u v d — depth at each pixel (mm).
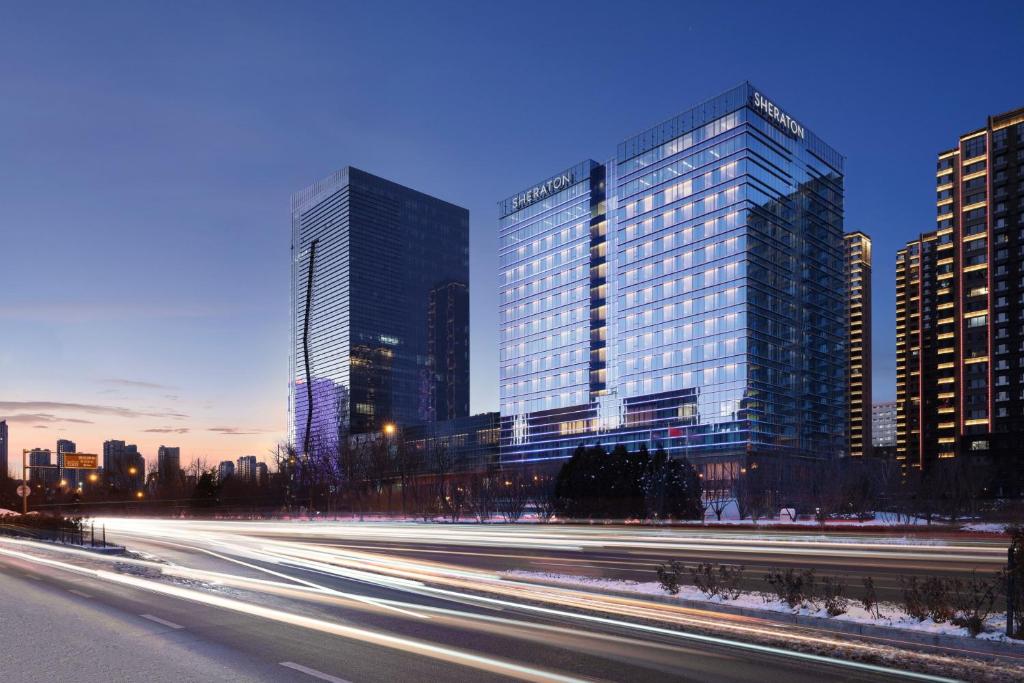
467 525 55031
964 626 11922
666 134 132375
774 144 126062
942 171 156125
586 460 65625
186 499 114500
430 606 16203
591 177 146875
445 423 177375
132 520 86625
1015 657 10703
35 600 17797
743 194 119625
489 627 13492
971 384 142375
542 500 66312
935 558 26016
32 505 129000
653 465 63250
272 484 119688
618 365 136125
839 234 139625
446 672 10195
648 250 133125
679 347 125812
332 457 118000
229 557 31203
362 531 51469
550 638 12430
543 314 154250
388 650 11578
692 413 122250
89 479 148250
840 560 25656
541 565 25188
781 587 14898
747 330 116500
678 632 12766
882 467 70125
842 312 138125
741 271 118312
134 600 17625
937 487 57906
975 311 143750
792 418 122688
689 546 33250
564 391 147000
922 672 10031
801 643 11758
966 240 146750
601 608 15297
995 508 55375
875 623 12453
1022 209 137750
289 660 10945
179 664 10773
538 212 158250
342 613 15297
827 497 59531
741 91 122125
